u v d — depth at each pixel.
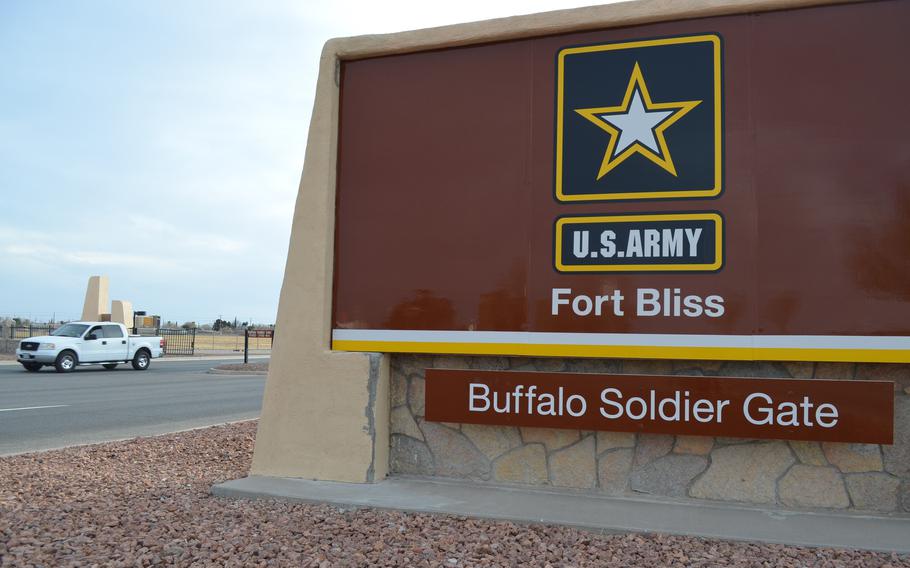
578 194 6.00
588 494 5.86
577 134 6.07
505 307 6.10
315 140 6.71
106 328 26.42
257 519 5.29
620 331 5.78
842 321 5.32
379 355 6.38
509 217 6.17
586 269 5.92
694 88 5.79
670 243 5.73
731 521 5.11
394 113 6.61
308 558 4.42
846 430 5.22
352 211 6.64
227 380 22.38
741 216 5.59
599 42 6.08
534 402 5.93
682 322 5.64
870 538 4.75
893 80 5.39
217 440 9.10
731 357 5.51
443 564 4.35
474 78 6.41
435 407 6.19
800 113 5.54
